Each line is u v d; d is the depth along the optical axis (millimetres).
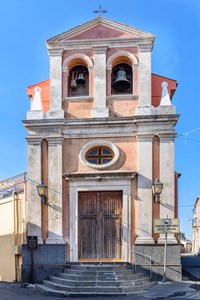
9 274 20344
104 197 17266
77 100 17797
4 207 21797
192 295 13445
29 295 14305
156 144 17016
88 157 17500
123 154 17156
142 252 16281
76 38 18172
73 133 17500
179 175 18312
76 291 14391
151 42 17750
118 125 17250
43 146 17594
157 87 18031
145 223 16500
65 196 17219
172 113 17062
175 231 15914
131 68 18000
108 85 17750
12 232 20547
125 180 16906
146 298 13273
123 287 14438
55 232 16891
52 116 17578
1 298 13570
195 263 23797
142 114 17125
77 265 16250
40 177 17297
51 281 15812
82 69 18406
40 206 17094
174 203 16672
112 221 17156
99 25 18141
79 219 17250
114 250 17000
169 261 16141
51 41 18109
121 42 17922
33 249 16562
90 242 17141
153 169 16828
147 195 16641
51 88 17875
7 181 21609
